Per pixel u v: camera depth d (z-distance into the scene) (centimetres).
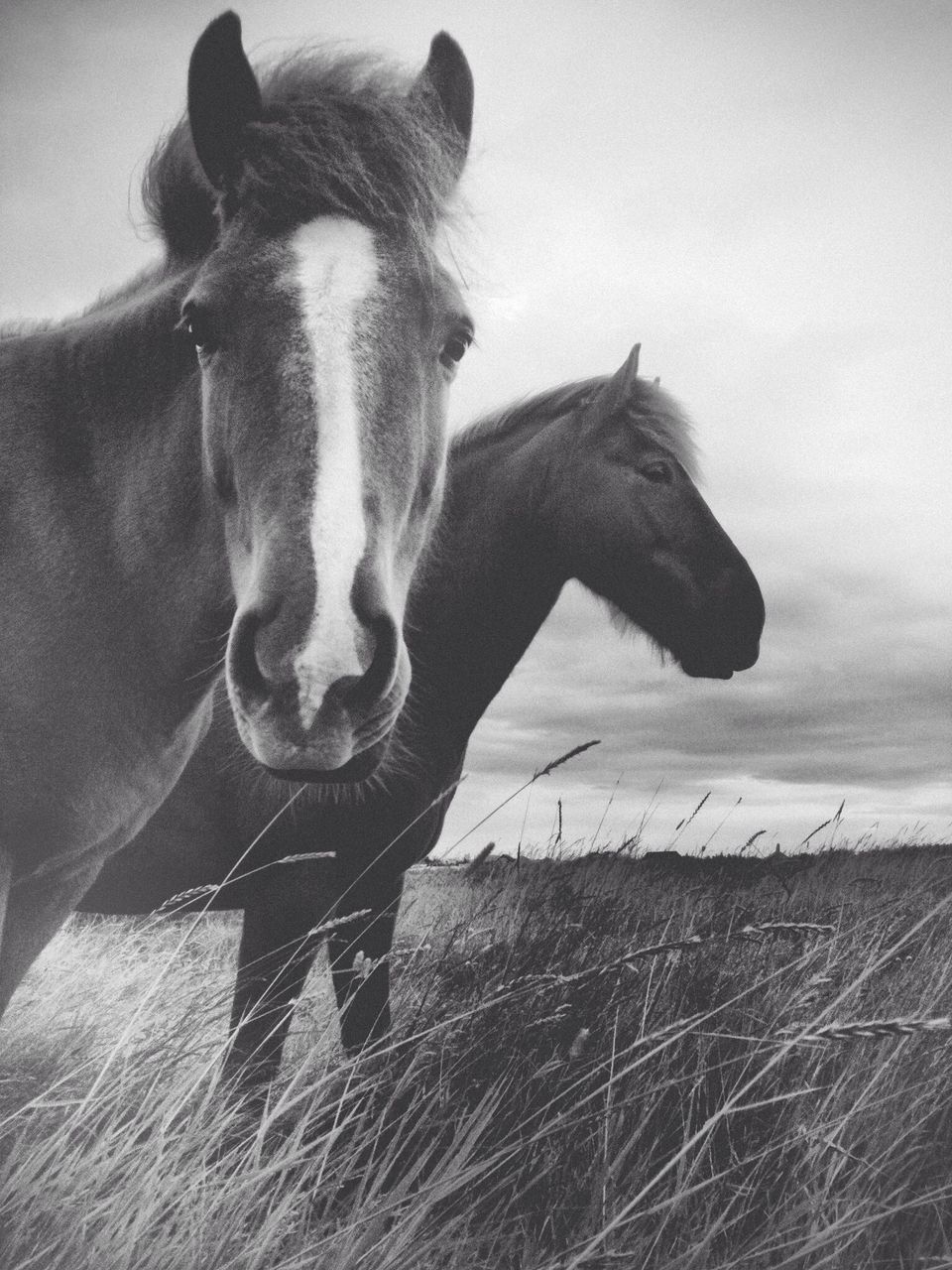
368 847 249
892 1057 177
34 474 165
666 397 319
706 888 265
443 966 217
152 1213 131
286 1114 187
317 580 121
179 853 242
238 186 149
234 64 151
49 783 157
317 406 131
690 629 300
